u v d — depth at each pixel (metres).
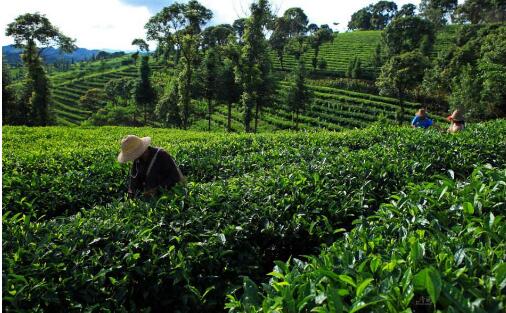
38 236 4.29
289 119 58.88
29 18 56.12
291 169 6.59
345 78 79.81
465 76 49.44
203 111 64.75
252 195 5.39
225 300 4.18
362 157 7.36
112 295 3.76
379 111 58.94
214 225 4.75
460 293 2.27
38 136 18.59
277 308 2.56
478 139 8.82
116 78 107.81
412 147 8.43
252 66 44.97
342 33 132.00
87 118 81.75
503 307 2.29
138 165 6.08
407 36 82.00
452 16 118.75
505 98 44.75
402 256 3.03
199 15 51.41
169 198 5.29
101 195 7.84
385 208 4.42
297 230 4.90
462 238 3.28
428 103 61.00
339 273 2.94
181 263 3.94
